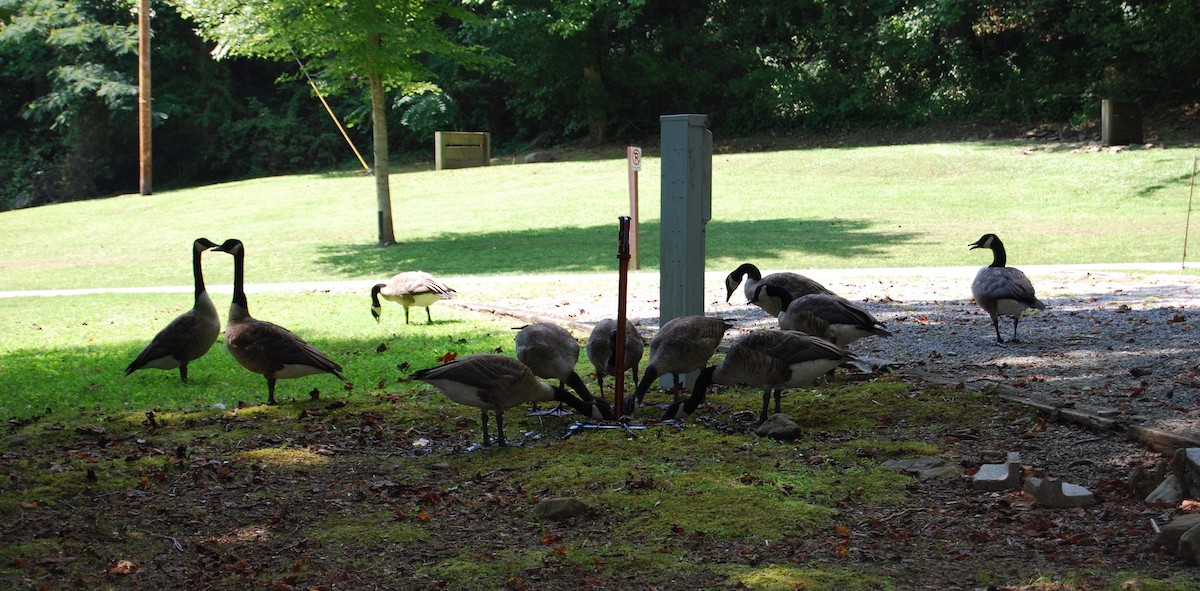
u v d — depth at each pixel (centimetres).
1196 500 591
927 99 4366
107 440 809
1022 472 657
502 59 2730
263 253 2533
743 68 4756
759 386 805
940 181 3241
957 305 1502
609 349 891
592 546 571
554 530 600
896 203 2950
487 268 2170
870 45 4488
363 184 3888
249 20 2470
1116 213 2670
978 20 4238
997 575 510
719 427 821
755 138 4628
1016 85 4138
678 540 574
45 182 4931
